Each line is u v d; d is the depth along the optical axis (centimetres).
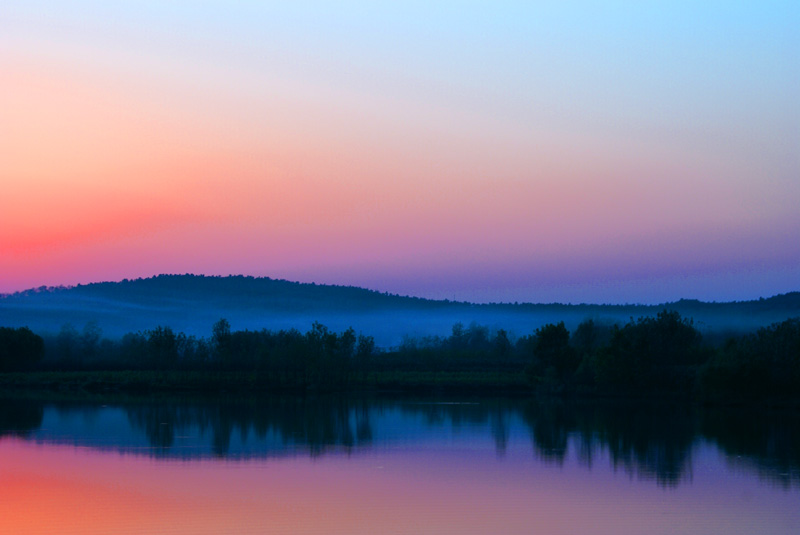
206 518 3741
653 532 3525
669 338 12606
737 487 4491
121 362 18538
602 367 12362
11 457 5509
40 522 3669
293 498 4159
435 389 14088
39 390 13750
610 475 4869
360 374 15488
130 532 3503
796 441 6575
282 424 7831
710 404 10762
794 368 10338
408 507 3966
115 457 5519
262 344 15962
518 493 4319
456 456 5622
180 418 8444
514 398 12144
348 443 6312
